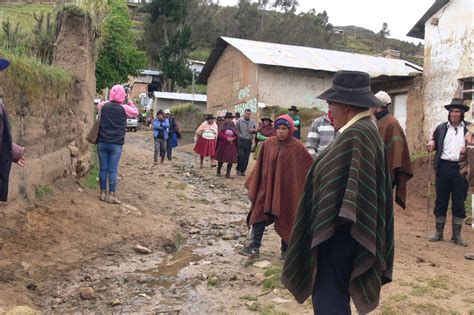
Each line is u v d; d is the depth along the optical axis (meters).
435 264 6.17
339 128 3.25
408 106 17.55
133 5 73.06
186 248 7.22
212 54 31.98
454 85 15.59
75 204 7.76
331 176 2.97
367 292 2.95
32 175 7.18
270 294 5.12
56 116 8.45
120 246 6.80
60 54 9.73
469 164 6.95
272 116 25.19
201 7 87.00
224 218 9.33
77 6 9.84
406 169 6.61
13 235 6.12
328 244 3.04
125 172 12.96
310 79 27.41
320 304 3.01
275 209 5.99
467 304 4.77
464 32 15.25
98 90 23.38
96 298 5.13
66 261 5.99
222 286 5.46
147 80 59.44
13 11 17.58
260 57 26.88
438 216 7.77
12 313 4.22
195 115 35.94
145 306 4.95
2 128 4.55
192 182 13.30
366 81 3.20
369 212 2.90
